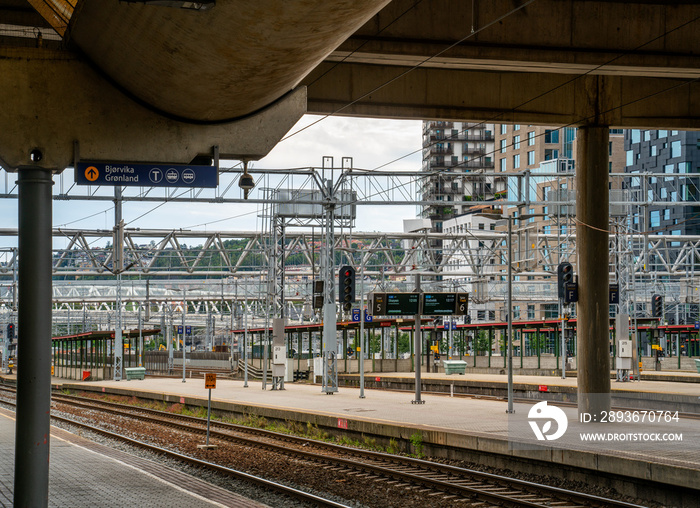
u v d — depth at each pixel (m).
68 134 10.20
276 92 10.38
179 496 13.95
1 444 20.86
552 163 93.69
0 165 10.05
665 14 20.83
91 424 32.84
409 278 78.81
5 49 10.00
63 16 10.64
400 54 19.53
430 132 154.38
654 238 54.59
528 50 20.16
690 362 59.16
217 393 40.53
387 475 18.78
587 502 15.17
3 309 89.06
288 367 55.78
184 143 10.66
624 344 43.72
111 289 75.12
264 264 48.31
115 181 10.57
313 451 23.09
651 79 25.00
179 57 8.78
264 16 7.64
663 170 101.50
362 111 23.25
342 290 33.94
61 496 13.91
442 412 27.95
